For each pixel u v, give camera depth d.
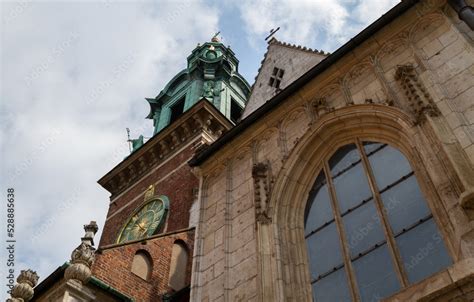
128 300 16.47
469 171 11.12
